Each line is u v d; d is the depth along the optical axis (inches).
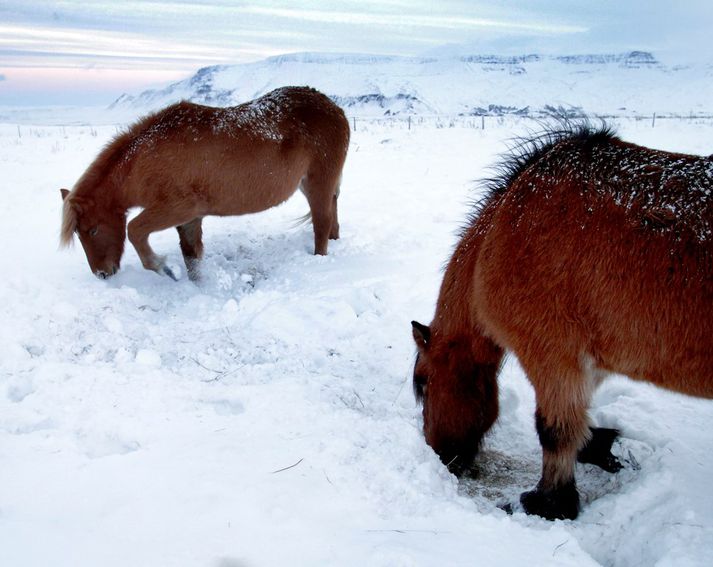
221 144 253.3
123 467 118.9
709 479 123.2
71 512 104.7
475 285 126.0
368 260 284.8
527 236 114.3
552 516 121.9
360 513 108.5
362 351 197.3
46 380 165.3
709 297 97.1
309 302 225.1
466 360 136.6
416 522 106.8
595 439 140.9
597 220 107.5
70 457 123.3
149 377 167.3
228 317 229.8
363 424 140.6
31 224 353.4
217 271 272.1
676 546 102.0
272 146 264.4
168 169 249.9
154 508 105.2
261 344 200.4
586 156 114.7
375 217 360.5
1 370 173.3
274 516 104.1
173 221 258.2
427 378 141.1
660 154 112.0
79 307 224.7
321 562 92.7
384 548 95.6
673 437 141.3
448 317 137.4
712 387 102.0
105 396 154.6
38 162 566.3
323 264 280.8
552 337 113.8
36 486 112.5
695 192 102.3
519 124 936.3
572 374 115.5
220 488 111.2
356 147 660.7
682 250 99.8
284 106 277.0
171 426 138.5
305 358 191.3
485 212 133.7
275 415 144.0
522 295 115.0
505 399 171.3
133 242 258.5
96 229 258.4
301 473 118.0
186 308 241.4
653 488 120.3
